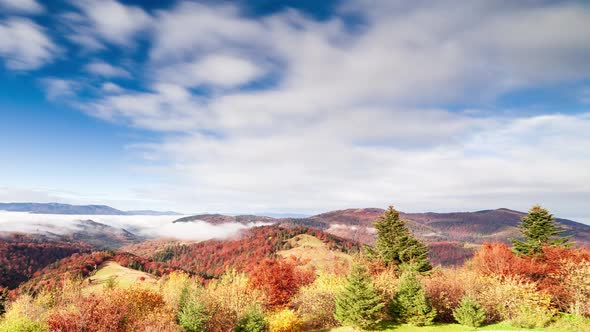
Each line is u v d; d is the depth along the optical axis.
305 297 47.41
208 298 44.25
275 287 61.00
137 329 37.34
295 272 74.44
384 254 57.72
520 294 36.56
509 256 48.81
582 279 37.62
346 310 36.84
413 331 34.06
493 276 42.19
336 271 66.62
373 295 36.28
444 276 44.72
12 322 32.50
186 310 40.28
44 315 44.88
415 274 39.62
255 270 66.31
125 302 43.81
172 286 75.31
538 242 53.56
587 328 30.20
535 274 45.56
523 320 32.50
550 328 31.12
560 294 39.66
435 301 38.03
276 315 42.75
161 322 37.16
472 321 33.28
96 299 39.53
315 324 43.00
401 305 36.78
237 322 40.56
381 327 35.84
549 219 54.53
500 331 30.19
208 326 40.66
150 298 48.56
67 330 34.31
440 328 34.16
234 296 45.25
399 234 58.31
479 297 36.94
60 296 72.06
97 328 35.38
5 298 82.50
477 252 55.94
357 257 53.12
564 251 45.59
